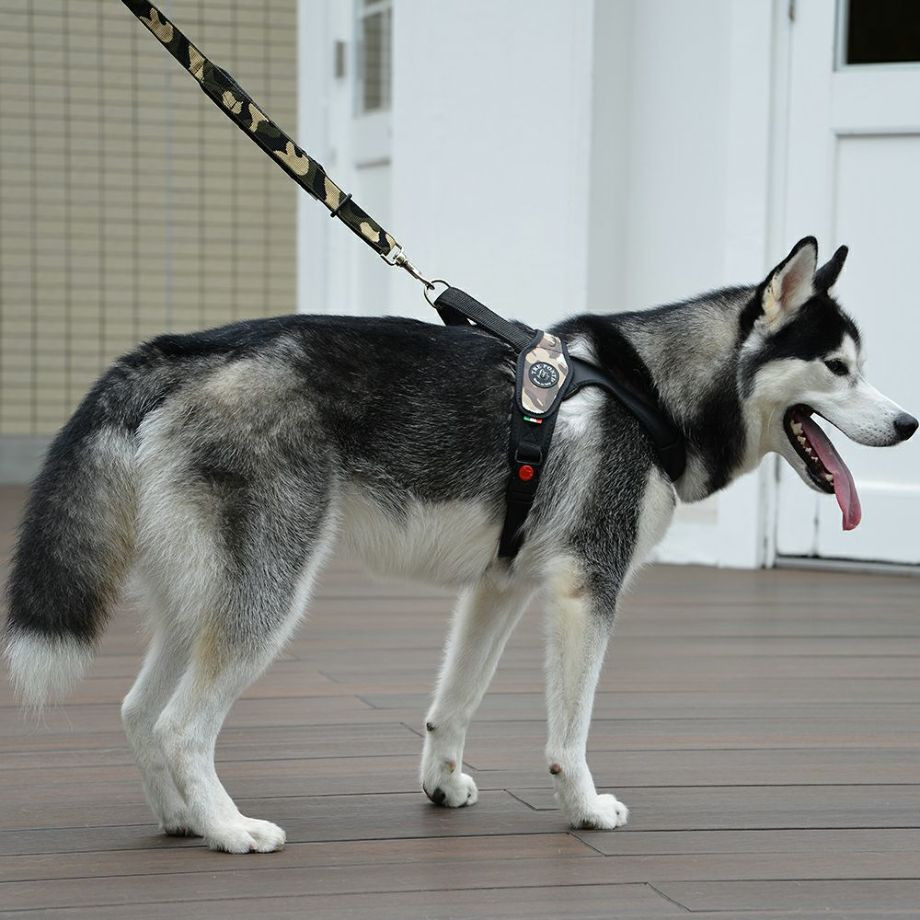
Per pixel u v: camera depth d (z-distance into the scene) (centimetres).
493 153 692
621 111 695
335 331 326
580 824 328
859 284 651
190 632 314
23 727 407
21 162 919
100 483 306
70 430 311
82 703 434
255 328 323
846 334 352
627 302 709
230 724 414
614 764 380
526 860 307
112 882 290
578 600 329
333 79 845
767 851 314
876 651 515
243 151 954
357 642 523
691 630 547
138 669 480
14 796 347
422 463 327
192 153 947
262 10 941
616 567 333
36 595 300
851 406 351
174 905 277
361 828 328
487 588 349
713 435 352
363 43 812
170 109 940
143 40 932
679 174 687
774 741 402
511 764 381
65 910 274
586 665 328
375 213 809
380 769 374
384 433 325
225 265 959
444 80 695
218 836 309
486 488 331
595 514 330
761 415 356
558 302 689
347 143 835
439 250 707
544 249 689
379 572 344
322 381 319
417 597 615
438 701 346
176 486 308
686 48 679
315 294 867
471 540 337
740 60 652
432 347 332
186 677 314
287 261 969
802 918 275
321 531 318
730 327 353
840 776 370
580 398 335
